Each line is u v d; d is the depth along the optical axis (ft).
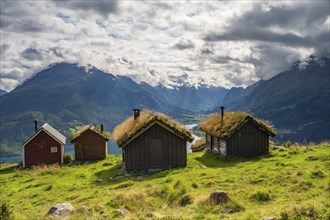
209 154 159.94
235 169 105.91
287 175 81.30
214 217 51.85
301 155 120.67
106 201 70.79
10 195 105.70
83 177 127.44
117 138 150.30
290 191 68.39
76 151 194.39
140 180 106.11
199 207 57.62
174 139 133.59
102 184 107.45
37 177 141.38
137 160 131.23
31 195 99.71
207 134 174.91
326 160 101.50
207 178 92.53
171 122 135.95
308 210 49.85
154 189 75.61
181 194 68.74
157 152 132.46
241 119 142.20
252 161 125.90
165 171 120.47
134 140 131.34
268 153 141.49
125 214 57.26
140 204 64.03
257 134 144.56
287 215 48.55
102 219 54.95
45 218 56.29
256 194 64.85
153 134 132.36
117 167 142.51
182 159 133.59
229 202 57.82
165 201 66.18
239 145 142.72
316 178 75.87
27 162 191.62
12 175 154.81
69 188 104.78
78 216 56.95
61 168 162.81
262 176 84.89
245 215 50.62
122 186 95.45
